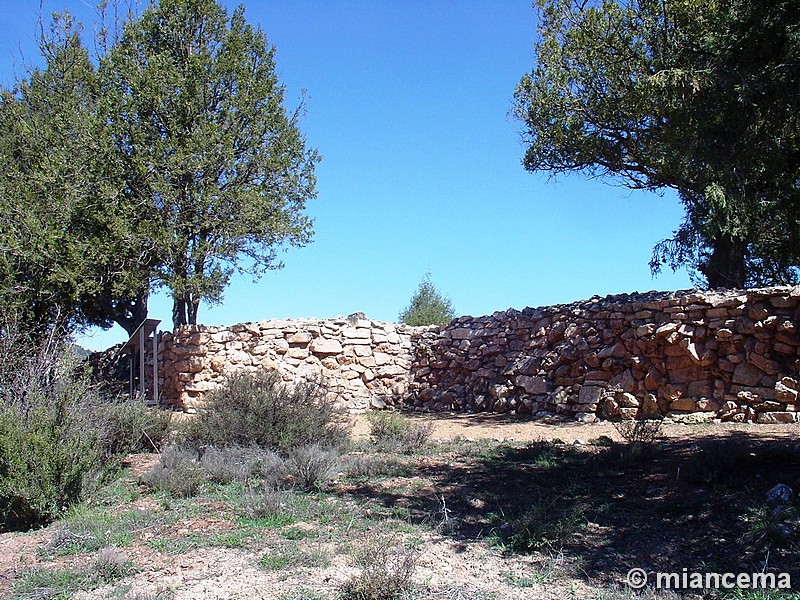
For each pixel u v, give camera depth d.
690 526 6.07
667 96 8.35
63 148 18.67
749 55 7.53
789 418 10.34
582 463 8.73
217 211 18.39
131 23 20.02
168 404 17.23
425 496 7.62
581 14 16.62
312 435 10.35
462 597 4.72
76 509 7.22
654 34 12.77
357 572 5.16
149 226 17.70
